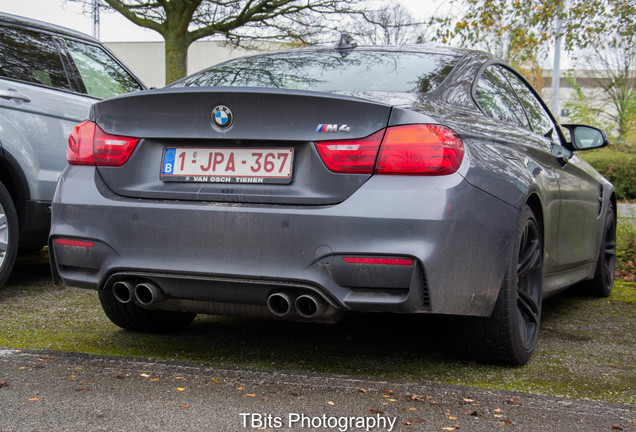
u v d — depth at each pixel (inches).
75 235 106.9
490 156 106.3
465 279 98.0
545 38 408.2
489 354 113.9
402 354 121.9
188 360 115.0
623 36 384.8
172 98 102.7
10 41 179.2
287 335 133.6
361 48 132.2
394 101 101.8
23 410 85.9
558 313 168.7
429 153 94.7
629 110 908.0
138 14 562.3
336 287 95.1
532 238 120.6
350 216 93.7
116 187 106.9
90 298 165.2
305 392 96.4
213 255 99.1
